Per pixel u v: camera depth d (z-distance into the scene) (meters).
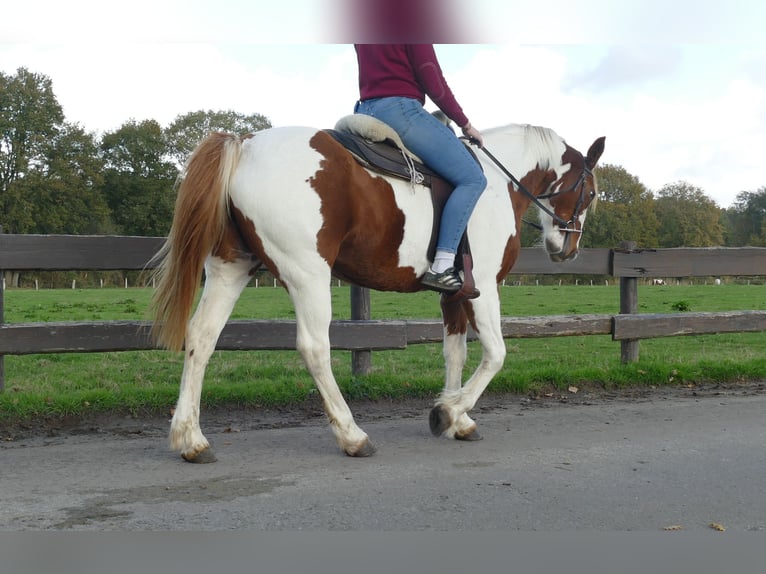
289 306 23.00
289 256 4.33
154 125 75.06
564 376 7.21
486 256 5.12
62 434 5.24
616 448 4.95
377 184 4.57
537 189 5.88
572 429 5.55
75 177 63.91
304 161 4.32
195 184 4.27
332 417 4.64
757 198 96.88
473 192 4.84
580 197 6.05
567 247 6.09
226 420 5.78
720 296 29.89
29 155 63.84
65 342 5.86
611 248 8.03
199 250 4.27
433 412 5.23
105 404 5.69
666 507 3.74
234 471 4.29
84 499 3.72
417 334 6.93
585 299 27.61
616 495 3.92
